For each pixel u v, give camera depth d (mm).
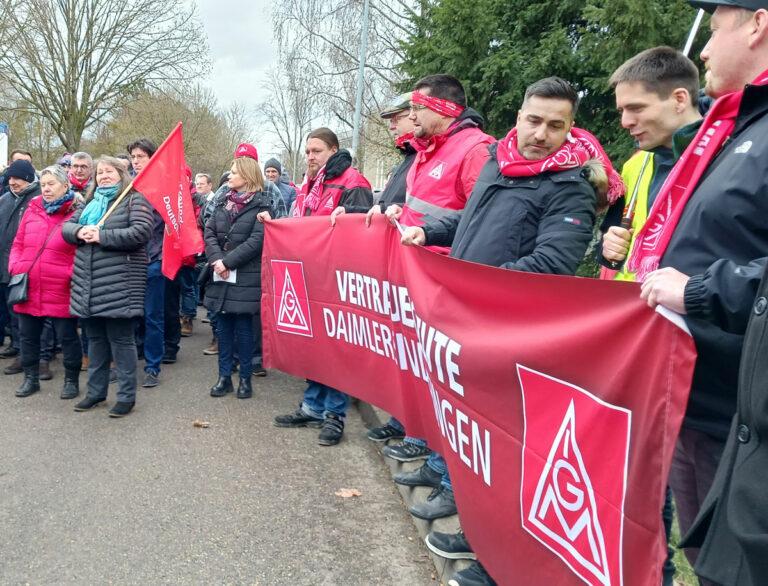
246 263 5027
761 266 1323
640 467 1496
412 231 3006
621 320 1590
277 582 2715
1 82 20375
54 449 4094
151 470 3811
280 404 5219
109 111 21484
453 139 3322
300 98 19812
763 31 1670
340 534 3135
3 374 5945
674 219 1764
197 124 29375
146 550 2930
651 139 2301
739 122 1656
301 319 4402
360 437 4516
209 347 7355
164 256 5051
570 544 1778
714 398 1622
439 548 2705
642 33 5508
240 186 5023
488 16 7008
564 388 1796
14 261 5016
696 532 1389
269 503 3434
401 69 8883
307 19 18047
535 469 1937
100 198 4625
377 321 3559
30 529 3092
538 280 1917
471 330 2299
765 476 1179
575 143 2480
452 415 2477
